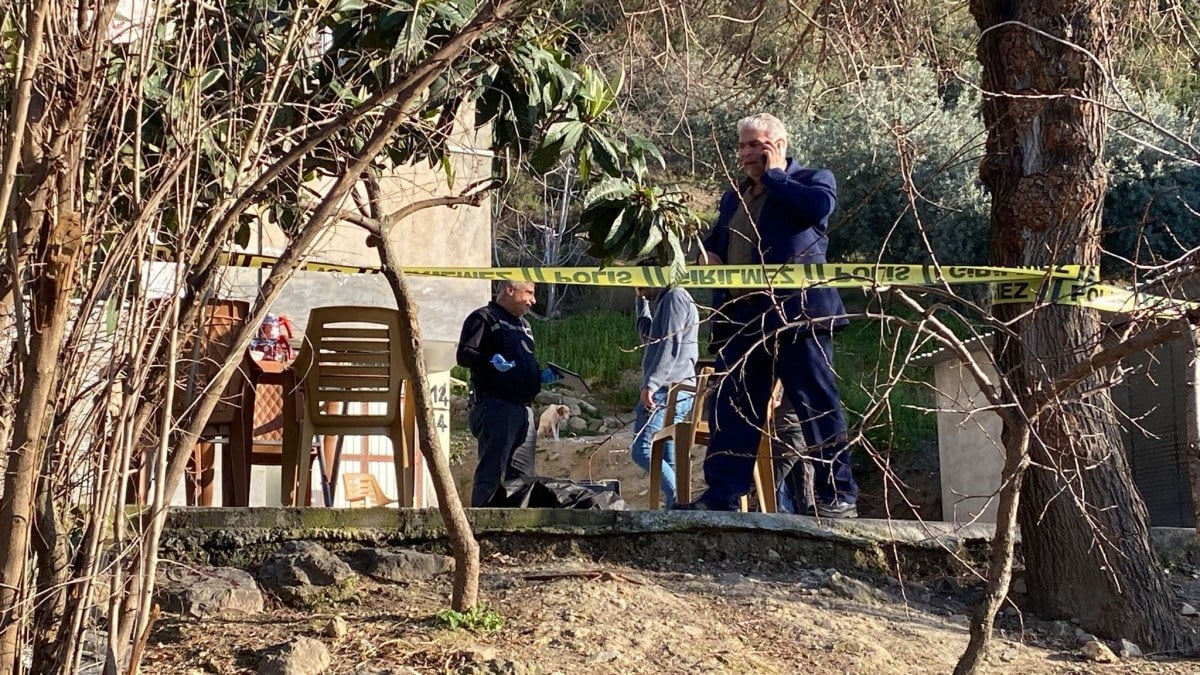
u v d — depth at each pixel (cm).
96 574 280
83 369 281
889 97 562
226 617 448
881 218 1505
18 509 271
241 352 318
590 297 2569
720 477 588
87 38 272
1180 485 920
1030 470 530
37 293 271
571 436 1766
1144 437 945
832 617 489
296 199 390
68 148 270
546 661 412
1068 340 503
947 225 1466
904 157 386
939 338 361
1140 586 511
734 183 415
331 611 462
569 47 507
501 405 720
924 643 478
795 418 630
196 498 621
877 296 367
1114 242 1440
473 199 445
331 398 619
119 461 281
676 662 426
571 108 435
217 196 310
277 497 927
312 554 494
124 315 286
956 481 1089
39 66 268
